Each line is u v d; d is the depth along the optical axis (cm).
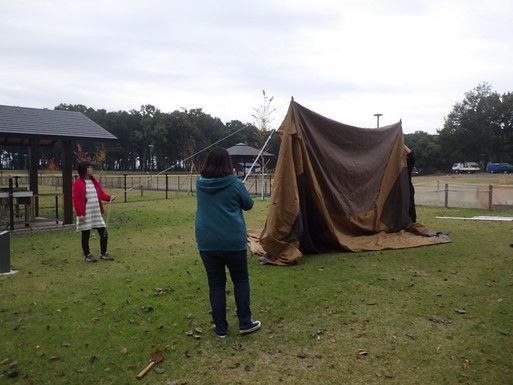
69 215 1189
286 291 568
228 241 411
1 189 1197
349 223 879
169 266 719
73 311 503
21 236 1027
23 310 507
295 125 775
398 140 985
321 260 754
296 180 759
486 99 8031
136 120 8700
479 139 7981
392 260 748
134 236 1019
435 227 1123
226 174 422
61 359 384
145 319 475
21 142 1415
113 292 573
